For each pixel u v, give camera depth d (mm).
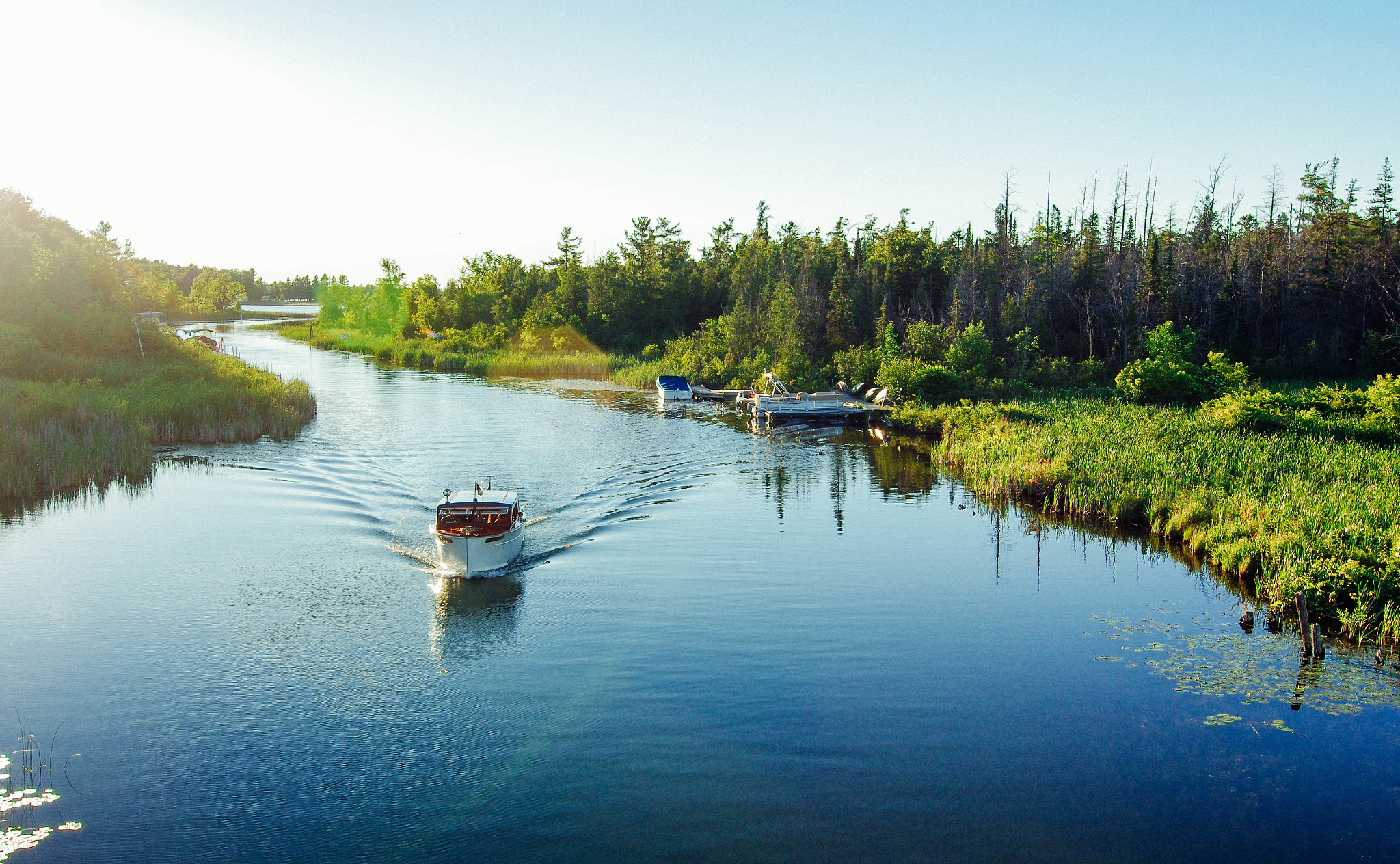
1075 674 18078
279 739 15531
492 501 25672
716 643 19656
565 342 112312
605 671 18250
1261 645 19516
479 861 12219
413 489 34125
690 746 15227
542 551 26594
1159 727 15867
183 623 20797
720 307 127125
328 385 76750
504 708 16641
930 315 91562
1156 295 74188
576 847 12516
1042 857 12227
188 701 16891
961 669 18375
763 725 15953
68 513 30719
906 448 47844
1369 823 13008
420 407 60531
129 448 37875
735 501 33875
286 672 18188
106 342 64688
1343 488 27422
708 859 12227
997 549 27234
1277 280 76250
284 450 42062
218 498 32812
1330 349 69125
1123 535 28688
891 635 20172
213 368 63250
